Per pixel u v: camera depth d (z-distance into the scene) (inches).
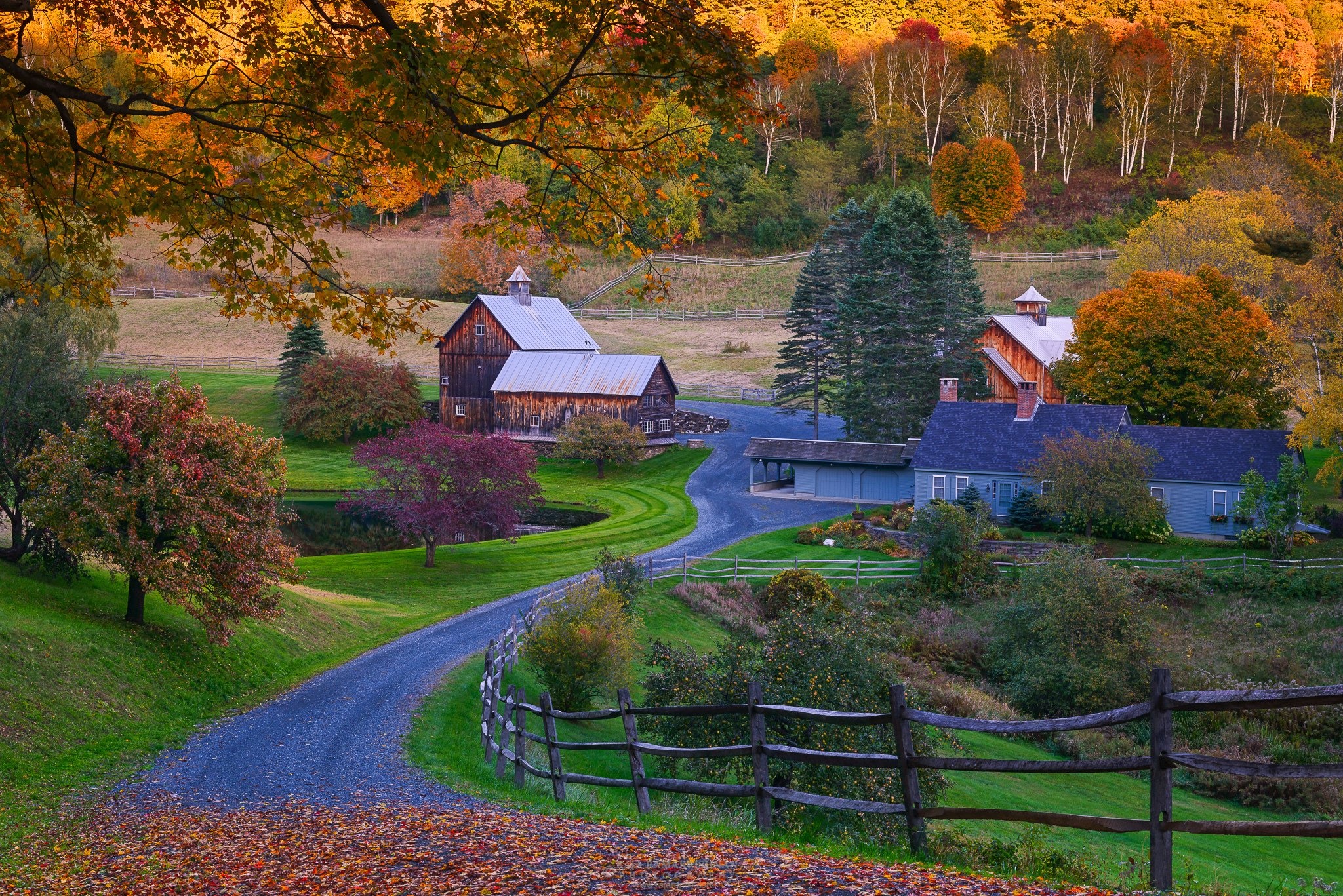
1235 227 3459.6
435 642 1422.2
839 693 836.6
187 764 780.0
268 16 462.6
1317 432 2080.5
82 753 801.6
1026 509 2345.0
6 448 1235.9
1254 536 2127.2
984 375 3171.8
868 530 2285.9
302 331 3690.9
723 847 382.6
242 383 4035.4
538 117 490.9
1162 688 291.3
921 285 3105.3
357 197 517.0
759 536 2341.3
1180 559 2036.2
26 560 1203.2
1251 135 5492.1
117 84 510.9
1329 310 2349.9
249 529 1113.4
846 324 3179.1
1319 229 2388.0
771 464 3149.6
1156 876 289.9
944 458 2492.6
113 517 1051.3
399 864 388.5
